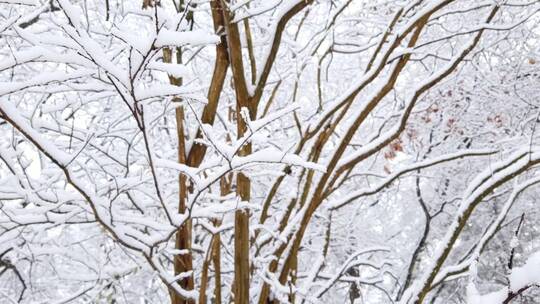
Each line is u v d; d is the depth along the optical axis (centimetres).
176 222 276
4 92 225
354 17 501
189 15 368
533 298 532
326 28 407
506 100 680
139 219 290
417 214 945
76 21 215
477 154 382
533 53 655
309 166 262
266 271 348
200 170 279
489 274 970
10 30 362
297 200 367
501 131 695
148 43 206
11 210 334
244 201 303
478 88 682
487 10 600
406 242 959
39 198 327
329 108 344
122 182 288
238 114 313
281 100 734
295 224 350
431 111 696
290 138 672
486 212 945
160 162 262
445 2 325
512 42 683
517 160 319
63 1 212
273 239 388
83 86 298
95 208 269
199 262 587
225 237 623
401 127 348
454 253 1005
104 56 220
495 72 679
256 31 566
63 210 346
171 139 577
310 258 812
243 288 304
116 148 580
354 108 696
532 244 933
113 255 548
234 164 261
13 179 381
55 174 391
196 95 245
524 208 892
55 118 389
